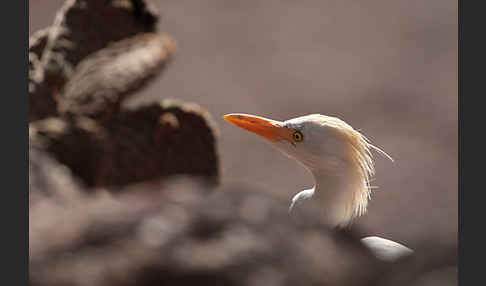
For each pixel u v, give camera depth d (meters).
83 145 4.32
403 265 2.46
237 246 2.39
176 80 7.56
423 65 8.17
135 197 2.87
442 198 5.25
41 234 2.48
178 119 4.43
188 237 2.42
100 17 4.45
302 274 2.37
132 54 4.43
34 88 4.37
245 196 2.64
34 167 4.07
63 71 4.39
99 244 2.39
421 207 4.95
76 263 2.32
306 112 7.10
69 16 4.43
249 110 7.06
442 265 2.41
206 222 2.48
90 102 4.38
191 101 7.11
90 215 2.56
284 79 7.81
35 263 2.33
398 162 6.04
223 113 6.98
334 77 7.89
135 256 2.34
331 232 2.60
